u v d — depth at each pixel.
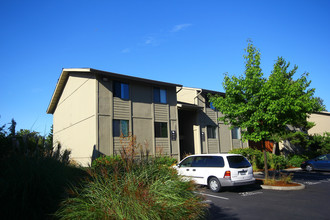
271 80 11.77
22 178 4.61
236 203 8.59
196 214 5.57
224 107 13.13
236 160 10.87
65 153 7.02
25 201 4.44
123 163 5.95
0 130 6.78
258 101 12.23
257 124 11.92
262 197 9.60
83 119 18.72
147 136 19.30
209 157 11.38
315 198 9.31
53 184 4.93
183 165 12.38
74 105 20.58
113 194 4.73
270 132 12.52
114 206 4.49
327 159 18.97
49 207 4.67
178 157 20.92
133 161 6.13
